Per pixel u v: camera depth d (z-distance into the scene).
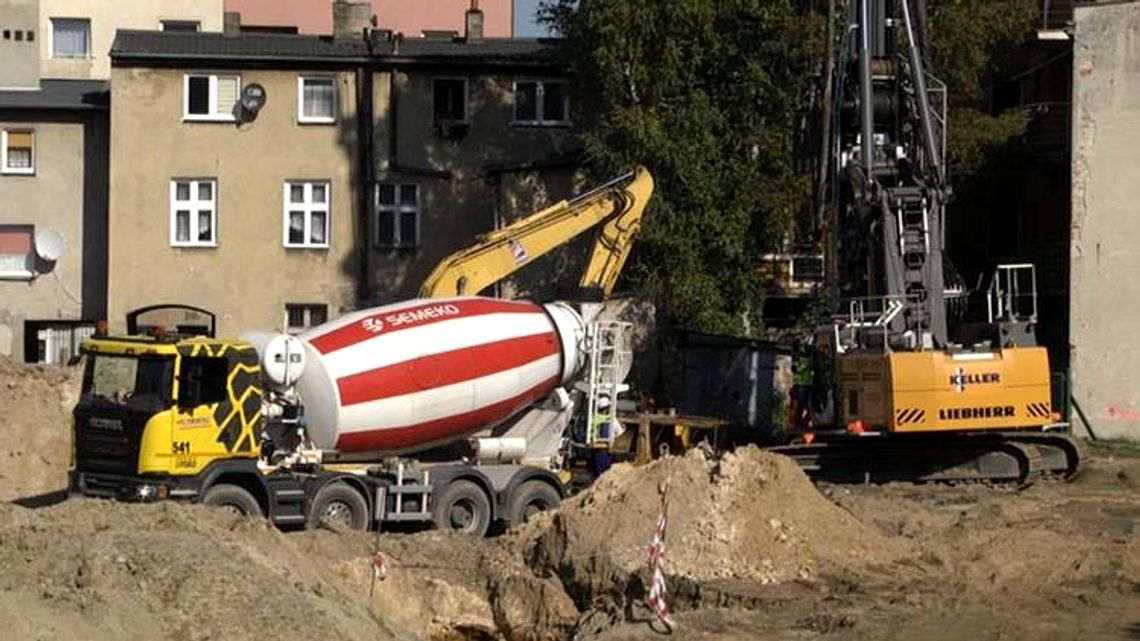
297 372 34.88
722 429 48.50
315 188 65.25
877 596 29.25
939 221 44.72
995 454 45.09
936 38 58.50
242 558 23.27
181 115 64.88
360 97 65.12
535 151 65.31
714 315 57.28
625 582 30.05
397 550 31.95
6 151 67.50
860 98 44.75
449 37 71.25
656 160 56.88
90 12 85.44
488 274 47.78
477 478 37.19
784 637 26.41
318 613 22.36
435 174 65.06
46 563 22.28
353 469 36.28
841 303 46.00
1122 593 30.17
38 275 67.00
